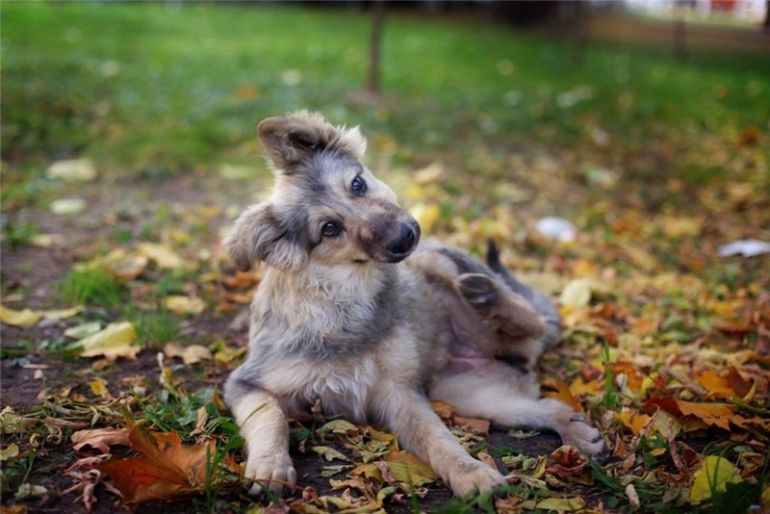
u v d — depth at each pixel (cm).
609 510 133
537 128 341
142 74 389
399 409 150
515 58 523
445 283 172
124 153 276
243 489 135
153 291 195
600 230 238
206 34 548
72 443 144
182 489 132
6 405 154
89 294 190
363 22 677
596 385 162
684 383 160
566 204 256
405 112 348
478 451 145
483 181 272
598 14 733
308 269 152
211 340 179
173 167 272
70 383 161
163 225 230
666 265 217
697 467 139
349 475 139
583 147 318
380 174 266
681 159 306
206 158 283
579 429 148
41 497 133
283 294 153
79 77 369
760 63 530
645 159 306
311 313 151
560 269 212
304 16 700
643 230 237
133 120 310
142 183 262
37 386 160
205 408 150
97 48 448
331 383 151
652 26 657
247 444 141
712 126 354
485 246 220
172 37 522
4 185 249
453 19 736
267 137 158
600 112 372
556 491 137
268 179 267
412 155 288
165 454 133
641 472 140
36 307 188
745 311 192
